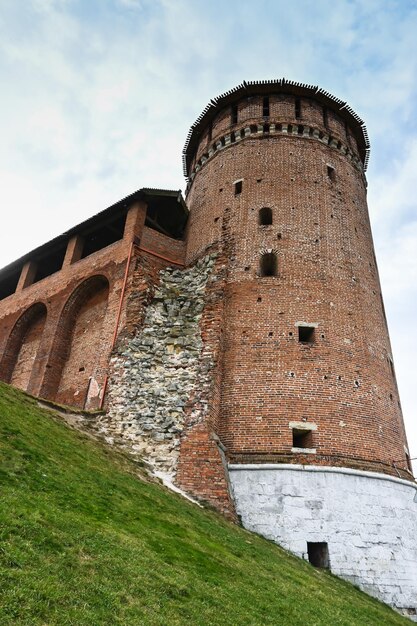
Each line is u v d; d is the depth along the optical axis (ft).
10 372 107.65
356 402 69.97
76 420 65.67
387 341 83.35
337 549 57.82
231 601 30.55
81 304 100.01
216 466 60.59
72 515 31.89
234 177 96.43
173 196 97.50
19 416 49.49
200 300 81.41
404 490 66.49
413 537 63.10
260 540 54.90
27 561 23.56
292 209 88.02
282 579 41.93
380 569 58.03
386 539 60.59
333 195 92.53
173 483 59.88
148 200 98.58
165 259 91.25
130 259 87.45
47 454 42.42
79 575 24.58
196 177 108.06
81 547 27.53
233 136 103.14
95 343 89.81
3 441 39.70
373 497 63.10
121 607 23.53
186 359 73.15
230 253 85.25
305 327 75.10
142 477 54.95
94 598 23.20
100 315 92.99
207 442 63.05
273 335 74.43
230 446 66.33
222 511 57.00
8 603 19.93
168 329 77.82
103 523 33.53
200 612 26.89
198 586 30.35
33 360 104.68
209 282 83.30
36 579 22.41
